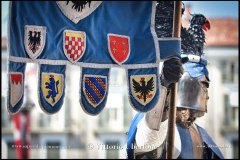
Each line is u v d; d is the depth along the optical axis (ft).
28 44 14.23
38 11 14.34
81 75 14.83
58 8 14.57
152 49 15.16
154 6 15.25
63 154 55.93
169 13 16.40
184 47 19.84
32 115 55.57
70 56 14.71
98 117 53.16
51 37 14.49
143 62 15.14
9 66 13.97
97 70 14.98
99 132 53.11
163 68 16.92
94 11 14.93
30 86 37.78
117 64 15.06
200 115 20.29
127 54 15.14
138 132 18.84
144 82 15.05
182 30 19.74
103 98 14.94
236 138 50.60
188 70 19.98
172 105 16.92
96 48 14.98
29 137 50.34
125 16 15.14
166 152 18.76
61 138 56.90
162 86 16.98
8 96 13.96
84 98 14.82
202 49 20.02
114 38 15.10
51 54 14.49
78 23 14.83
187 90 20.03
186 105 20.12
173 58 16.26
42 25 14.38
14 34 14.07
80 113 56.54
